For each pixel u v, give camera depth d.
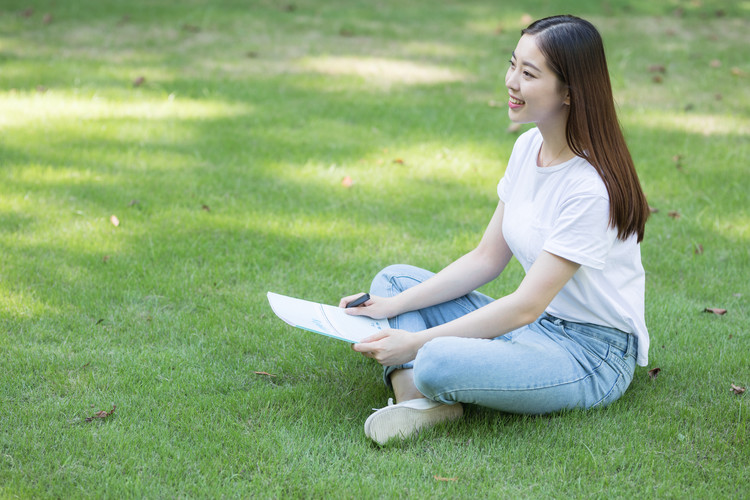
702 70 7.27
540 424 2.42
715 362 2.88
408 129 5.54
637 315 2.39
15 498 2.05
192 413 2.49
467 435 2.40
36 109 5.57
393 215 4.23
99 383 2.64
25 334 2.96
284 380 2.77
